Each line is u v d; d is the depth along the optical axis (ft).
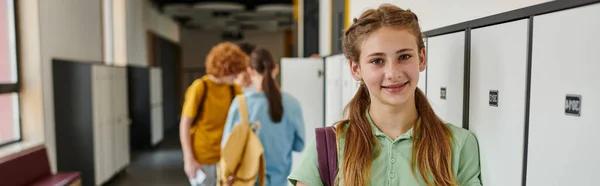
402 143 3.40
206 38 50.29
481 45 3.29
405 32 3.12
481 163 3.39
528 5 2.81
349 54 3.47
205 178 7.72
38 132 13.71
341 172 3.40
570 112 2.45
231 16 39.52
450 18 3.88
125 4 23.59
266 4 34.73
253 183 6.25
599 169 2.27
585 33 2.32
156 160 21.77
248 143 6.31
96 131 15.42
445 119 3.93
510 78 2.96
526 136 2.83
